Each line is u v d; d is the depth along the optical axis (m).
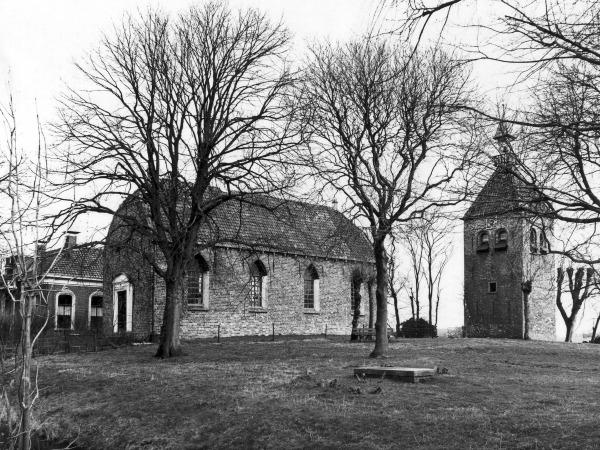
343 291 45.72
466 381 16.62
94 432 15.06
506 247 45.50
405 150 24.48
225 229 38.91
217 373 19.86
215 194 28.91
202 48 26.84
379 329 24.88
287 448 11.95
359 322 46.56
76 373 21.23
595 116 7.16
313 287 44.00
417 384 16.03
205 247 27.62
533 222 8.14
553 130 7.00
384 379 16.84
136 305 35.91
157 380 18.91
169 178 26.84
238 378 18.42
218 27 27.09
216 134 26.56
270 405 14.47
